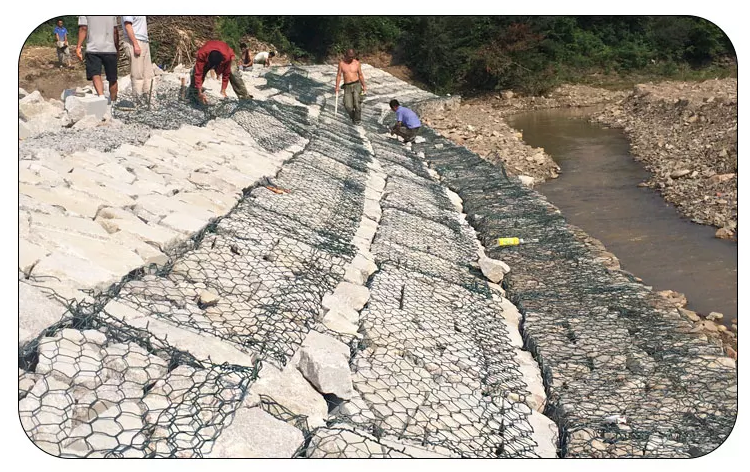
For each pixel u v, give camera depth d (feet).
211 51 37.83
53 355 12.80
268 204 25.43
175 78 44.96
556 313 23.49
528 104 107.34
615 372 19.30
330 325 18.01
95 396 12.45
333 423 14.02
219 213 22.67
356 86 52.70
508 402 17.02
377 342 17.95
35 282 14.82
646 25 126.93
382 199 33.24
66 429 11.77
